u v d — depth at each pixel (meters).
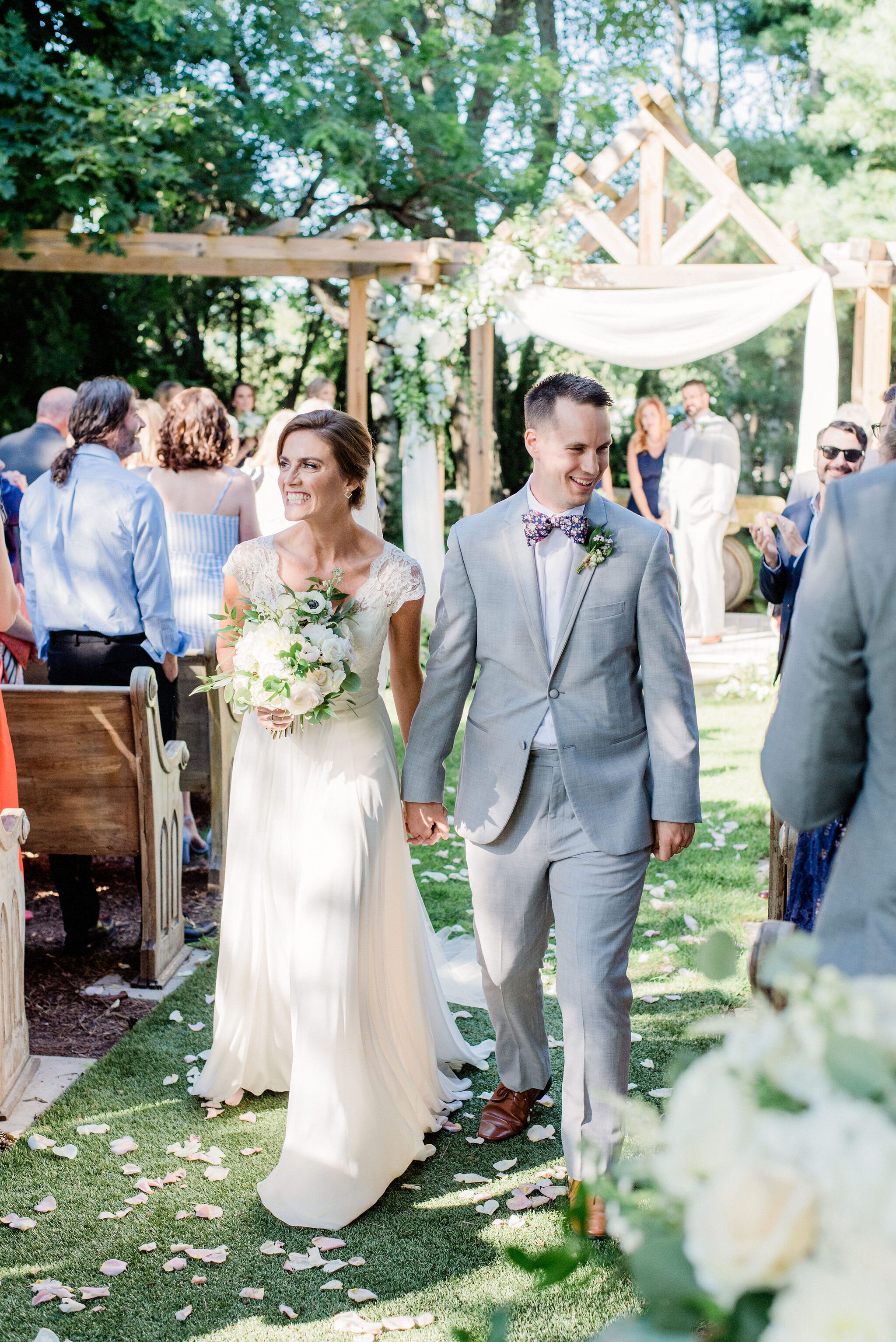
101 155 9.47
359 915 2.93
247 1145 3.14
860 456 4.48
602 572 2.78
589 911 2.78
